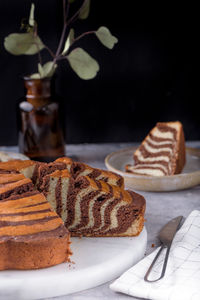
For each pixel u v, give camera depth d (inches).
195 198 38.0
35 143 41.4
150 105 47.5
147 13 45.1
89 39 45.3
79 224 32.5
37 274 29.3
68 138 48.1
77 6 44.5
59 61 45.6
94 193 32.2
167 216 35.8
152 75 46.6
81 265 30.0
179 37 45.8
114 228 32.4
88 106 47.2
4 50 45.1
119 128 48.1
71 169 33.5
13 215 30.1
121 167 42.1
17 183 31.8
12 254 29.2
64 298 29.1
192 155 42.9
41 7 44.4
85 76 40.9
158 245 32.7
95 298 29.0
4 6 44.1
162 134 41.5
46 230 29.6
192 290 28.3
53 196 32.4
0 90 46.2
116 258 30.6
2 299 29.0
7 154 40.9
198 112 47.8
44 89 40.6
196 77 46.8
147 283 28.9
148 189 38.5
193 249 31.3
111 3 44.6
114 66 46.2
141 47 45.8
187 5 45.0
